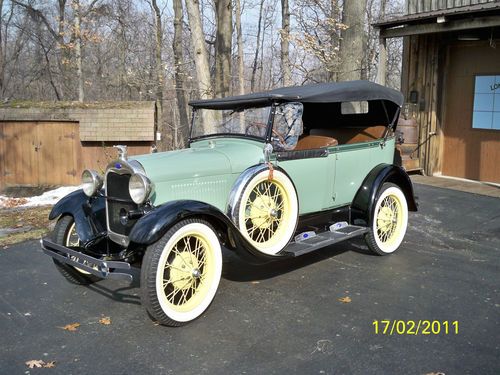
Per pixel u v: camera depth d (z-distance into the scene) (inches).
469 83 364.8
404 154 380.5
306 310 155.1
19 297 169.5
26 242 236.4
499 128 348.8
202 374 119.0
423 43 378.9
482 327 142.0
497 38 337.4
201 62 367.9
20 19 987.9
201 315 150.9
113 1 831.1
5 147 397.7
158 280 137.5
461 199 309.4
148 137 380.8
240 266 198.7
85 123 386.3
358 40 416.8
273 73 868.0
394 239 214.7
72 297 169.0
